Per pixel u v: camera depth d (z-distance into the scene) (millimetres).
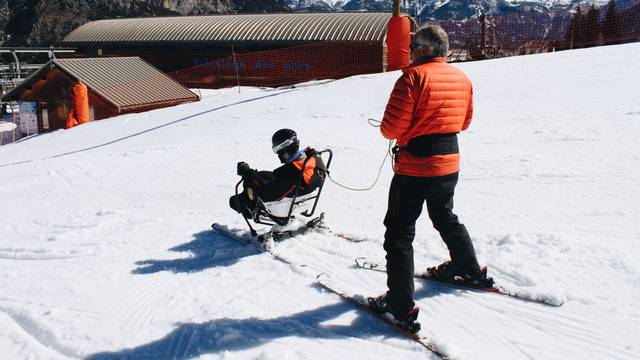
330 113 11414
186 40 32094
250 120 12109
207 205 5820
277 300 3457
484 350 2764
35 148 13578
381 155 7312
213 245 4570
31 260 4605
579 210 4496
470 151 6820
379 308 3135
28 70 49531
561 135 7055
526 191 5129
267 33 30234
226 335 3045
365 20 29219
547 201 4805
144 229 5121
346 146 7961
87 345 3074
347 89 14828
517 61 14859
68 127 20500
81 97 20922
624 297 3039
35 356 3021
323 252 4191
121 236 4969
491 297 3258
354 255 4066
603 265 3377
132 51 34719
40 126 25422
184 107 17203
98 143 12547
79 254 4574
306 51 27281
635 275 3199
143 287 3809
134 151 9836
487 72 13562
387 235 3006
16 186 7922
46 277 4133
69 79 23406
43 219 5820
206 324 3203
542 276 3365
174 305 3494
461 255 3240
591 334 2791
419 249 4020
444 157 2893
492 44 26312
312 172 4207
